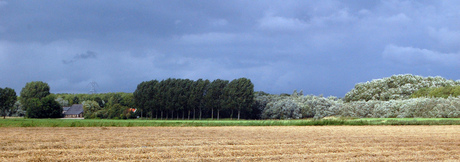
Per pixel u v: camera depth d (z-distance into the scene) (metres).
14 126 44.72
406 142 27.98
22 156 19.19
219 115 116.62
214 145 24.70
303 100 106.00
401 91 97.25
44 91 151.50
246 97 107.44
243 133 36.00
